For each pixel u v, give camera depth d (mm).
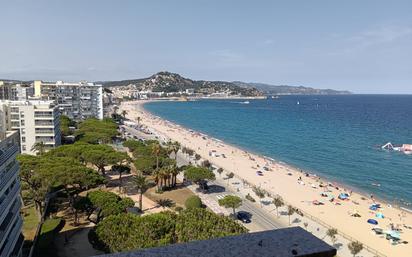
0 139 40688
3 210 37688
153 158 98625
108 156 89938
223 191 91688
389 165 133125
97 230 43719
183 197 83875
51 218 63469
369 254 60281
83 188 76312
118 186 88375
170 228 43250
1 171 37938
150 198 81438
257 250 12484
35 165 68500
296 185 104188
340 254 59719
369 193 101000
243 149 166000
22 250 49562
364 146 170625
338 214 81125
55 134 117875
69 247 53438
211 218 46500
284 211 79500
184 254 12094
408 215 82625
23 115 113062
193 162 128000
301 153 156125
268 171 120750
